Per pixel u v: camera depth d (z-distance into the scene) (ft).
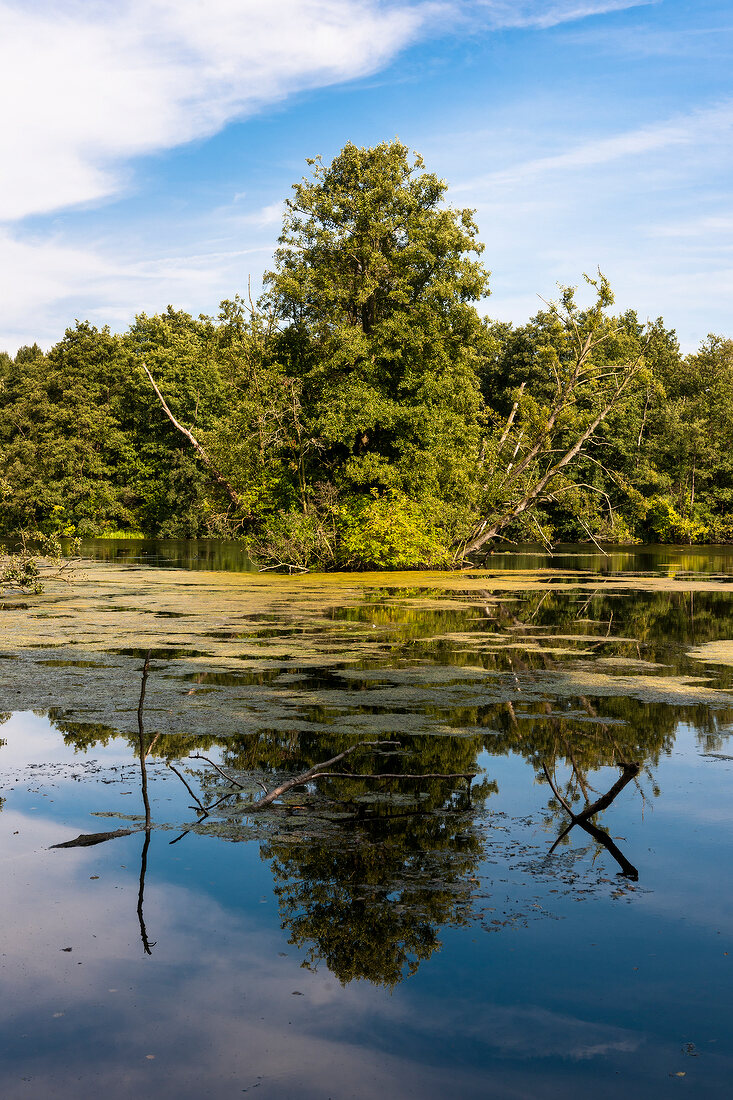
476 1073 8.20
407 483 80.53
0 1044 8.73
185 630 39.88
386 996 9.48
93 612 47.47
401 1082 8.02
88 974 10.06
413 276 81.41
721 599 57.41
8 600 54.39
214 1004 9.43
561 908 11.59
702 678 28.30
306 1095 7.81
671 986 9.70
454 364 83.56
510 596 58.18
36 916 11.45
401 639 37.35
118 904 11.82
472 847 13.78
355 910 11.59
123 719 22.07
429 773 17.62
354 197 82.74
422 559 79.71
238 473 81.87
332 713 22.79
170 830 14.53
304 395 81.56
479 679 27.91
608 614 48.11
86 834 14.28
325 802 15.99
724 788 16.71
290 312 82.12
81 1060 8.39
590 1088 7.89
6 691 25.46
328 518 80.43
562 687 26.61
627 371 82.89
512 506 83.66
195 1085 7.98
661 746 19.74
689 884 12.35
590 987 9.66
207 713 22.74
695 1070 8.23
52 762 18.40
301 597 56.65
